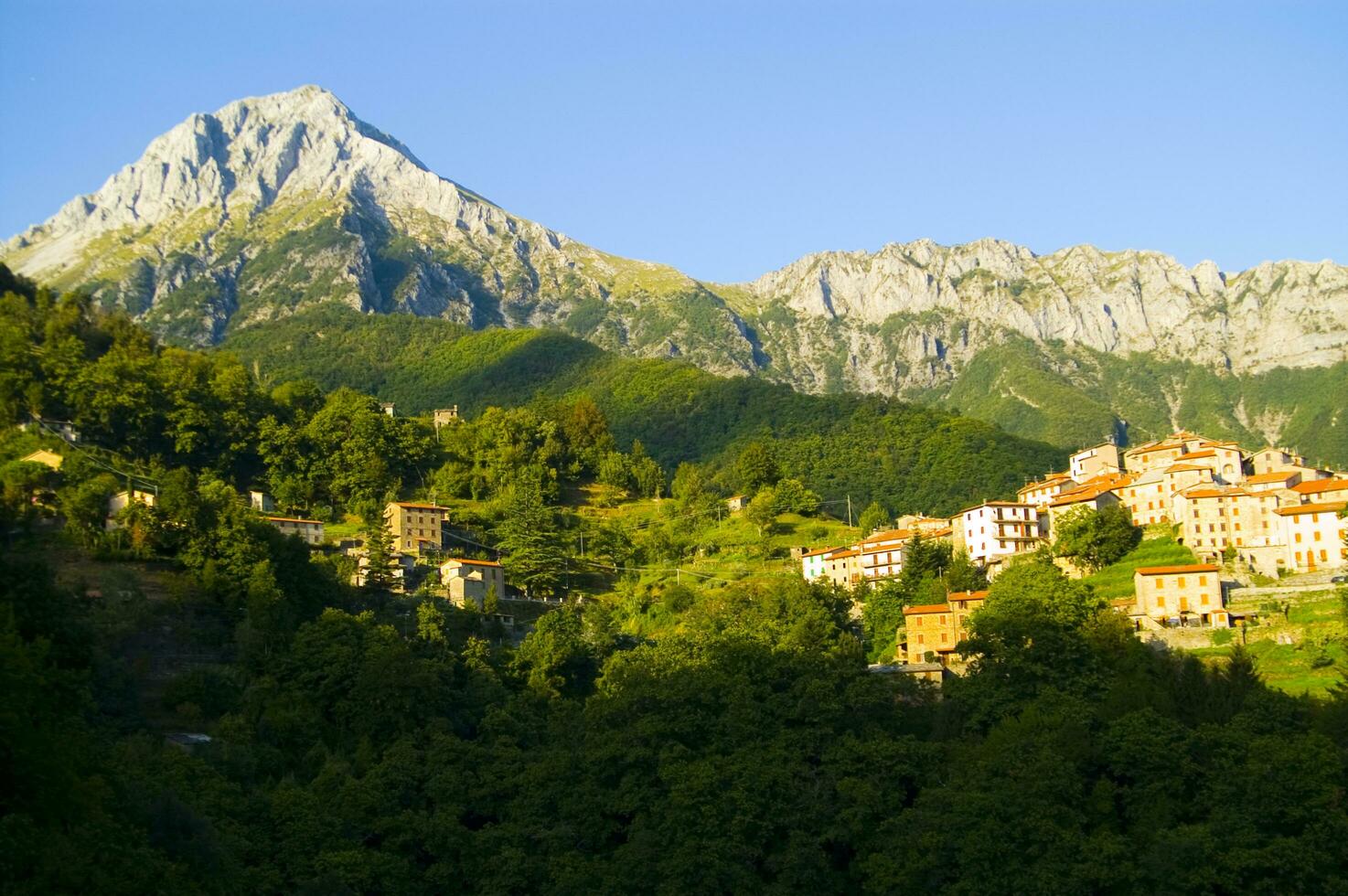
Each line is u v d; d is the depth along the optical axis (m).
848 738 150.62
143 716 150.75
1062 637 167.88
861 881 138.75
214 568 181.38
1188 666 161.38
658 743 151.88
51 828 98.44
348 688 163.50
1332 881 124.69
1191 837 128.38
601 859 139.62
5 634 117.25
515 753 153.62
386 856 130.62
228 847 119.12
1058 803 135.88
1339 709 148.38
